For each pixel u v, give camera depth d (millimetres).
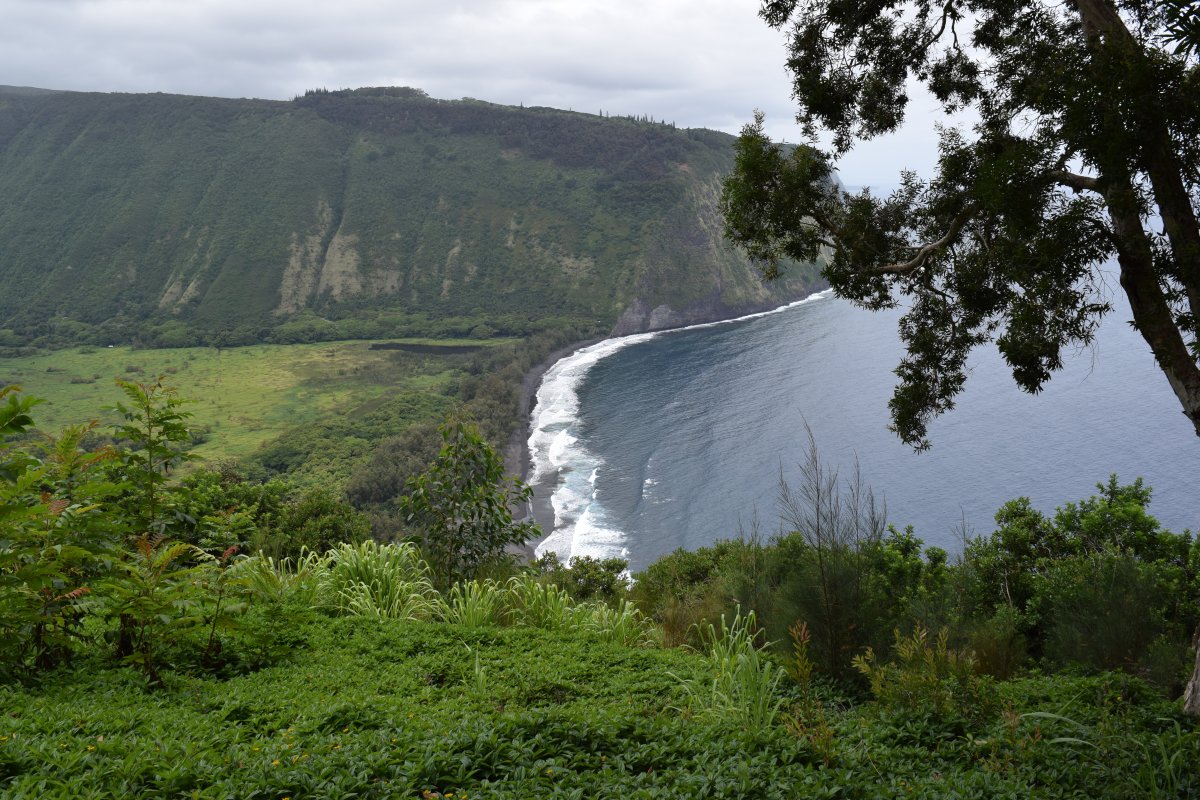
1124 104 6617
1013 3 10602
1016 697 7105
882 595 8586
